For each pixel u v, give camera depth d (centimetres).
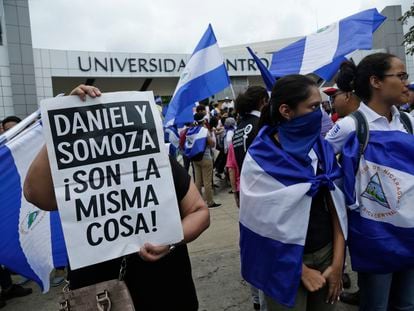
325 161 197
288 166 189
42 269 301
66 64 2342
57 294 406
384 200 198
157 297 169
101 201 153
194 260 458
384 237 199
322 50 425
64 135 154
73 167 153
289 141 195
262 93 338
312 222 195
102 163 156
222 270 425
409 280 214
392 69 205
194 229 167
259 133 205
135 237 155
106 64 2464
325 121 338
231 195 826
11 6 1950
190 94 515
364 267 205
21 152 299
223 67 512
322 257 196
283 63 454
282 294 187
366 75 211
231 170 373
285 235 186
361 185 202
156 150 163
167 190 161
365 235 202
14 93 1980
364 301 217
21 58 1984
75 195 151
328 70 409
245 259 205
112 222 153
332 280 193
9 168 294
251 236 200
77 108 157
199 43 521
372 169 200
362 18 409
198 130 716
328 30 432
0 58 1947
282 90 192
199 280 404
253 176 197
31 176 157
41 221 303
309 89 188
